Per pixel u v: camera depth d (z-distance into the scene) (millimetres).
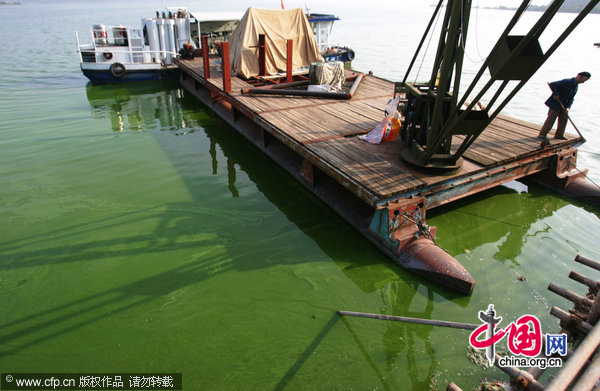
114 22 51719
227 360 4223
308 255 5949
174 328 4641
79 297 5121
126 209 7211
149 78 17203
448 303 4992
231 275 5527
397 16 90062
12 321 4750
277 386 3926
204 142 10617
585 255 5844
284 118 8703
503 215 6883
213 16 17172
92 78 16312
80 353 4324
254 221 6859
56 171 8734
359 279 5441
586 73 6543
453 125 5254
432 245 5637
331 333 4555
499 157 6684
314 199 7602
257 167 9055
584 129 10953
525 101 13922
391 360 4188
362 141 7422
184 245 6188
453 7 5125
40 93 15258
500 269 5566
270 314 4848
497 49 4574
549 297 5023
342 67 11336
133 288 5281
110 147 10195
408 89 6840
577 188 7320
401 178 5961
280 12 13234
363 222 6445
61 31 37625
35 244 6172
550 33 38844
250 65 12930
